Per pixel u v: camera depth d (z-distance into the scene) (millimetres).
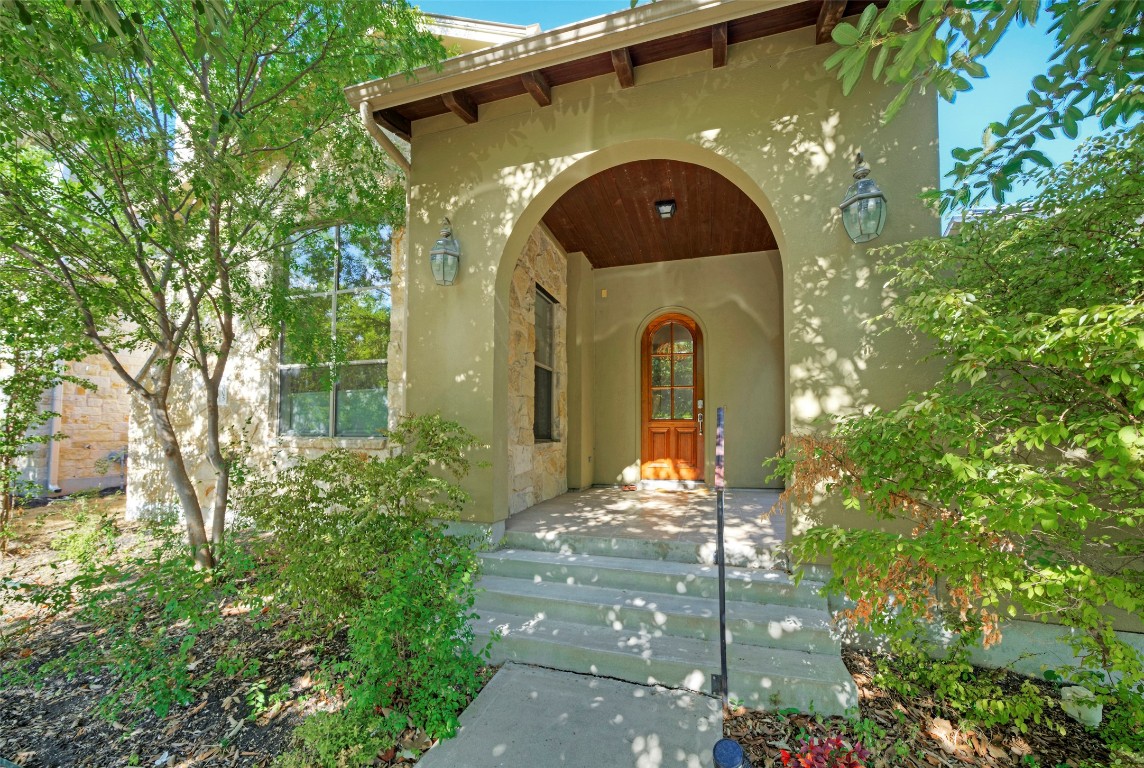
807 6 3195
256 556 3330
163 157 3197
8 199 3115
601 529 4082
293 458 5090
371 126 3936
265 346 4652
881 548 1994
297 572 2705
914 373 2996
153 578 2912
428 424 3527
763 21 3281
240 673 2766
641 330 6980
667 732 2244
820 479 2670
